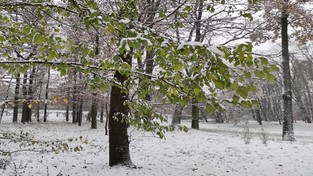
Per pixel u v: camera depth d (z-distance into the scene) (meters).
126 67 2.81
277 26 14.00
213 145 11.27
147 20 5.21
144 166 7.30
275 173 7.09
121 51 2.00
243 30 8.33
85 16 2.15
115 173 6.41
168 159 8.38
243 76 2.17
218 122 40.31
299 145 11.35
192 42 1.88
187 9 3.61
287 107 14.44
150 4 4.99
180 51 1.88
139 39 2.02
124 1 2.81
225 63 1.86
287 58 14.68
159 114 3.93
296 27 14.74
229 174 6.91
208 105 2.20
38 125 21.33
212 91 2.17
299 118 49.06
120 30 2.42
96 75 3.59
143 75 3.10
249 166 7.74
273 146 11.01
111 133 7.17
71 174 6.30
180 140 12.41
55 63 3.04
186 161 8.19
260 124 36.56
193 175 6.69
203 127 28.06
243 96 1.93
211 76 1.93
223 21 7.20
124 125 7.13
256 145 11.31
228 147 10.79
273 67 1.85
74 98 18.30
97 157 8.34
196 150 10.05
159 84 2.77
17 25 2.42
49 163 7.33
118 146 7.09
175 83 2.57
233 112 30.81
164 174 6.59
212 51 1.78
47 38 2.02
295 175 6.91
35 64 3.08
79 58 3.21
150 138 12.52
